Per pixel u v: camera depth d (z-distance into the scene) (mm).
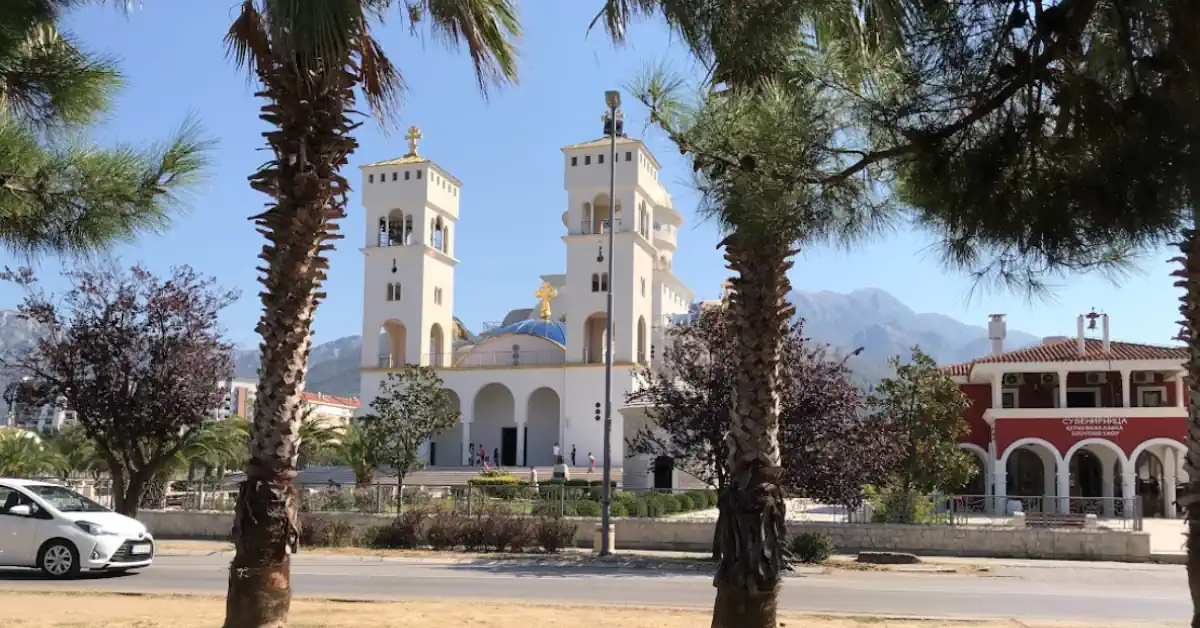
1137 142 4871
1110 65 5238
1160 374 41688
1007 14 5191
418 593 15984
